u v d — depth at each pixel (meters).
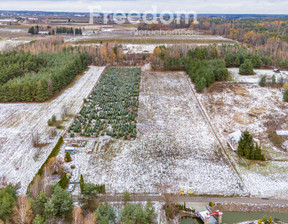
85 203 30.80
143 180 36.59
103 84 74.38
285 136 47.53
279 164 40.72
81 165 39.47
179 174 38.03
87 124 51.09
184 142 46.47
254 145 45.28
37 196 28.12
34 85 61.59
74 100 63.44
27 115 55.06
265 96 64.50
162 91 70.44
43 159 40.28
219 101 63.25
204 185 35.78
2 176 36.06
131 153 42.97
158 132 49.88
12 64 73.56
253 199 33.22
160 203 32.06
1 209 24.61
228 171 38.88
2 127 49.72
